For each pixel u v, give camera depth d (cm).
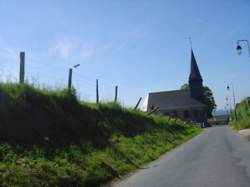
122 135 2469
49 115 1722
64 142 1605
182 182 1174
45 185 1077
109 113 2734
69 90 2114
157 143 2836
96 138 1986
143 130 3084
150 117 3941
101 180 1323
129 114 3195
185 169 1484
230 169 1376
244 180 1127
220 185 1073
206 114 11894
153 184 1184
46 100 1811
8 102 1503
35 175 1105
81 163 1434
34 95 1728
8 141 1293
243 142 2689
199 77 12125
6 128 1364
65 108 1970
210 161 1684
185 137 4244
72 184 1181
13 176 1030
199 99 12088
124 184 1254
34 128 1523
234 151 2061
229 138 3356
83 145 1712
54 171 1202
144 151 2236
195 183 1136
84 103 2434
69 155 1469
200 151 2272
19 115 1503
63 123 1784
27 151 1295
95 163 1495
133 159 1906
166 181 1222
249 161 1570
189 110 11975
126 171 1586
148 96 12781
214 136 4028
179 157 2030
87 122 2100
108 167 1512
